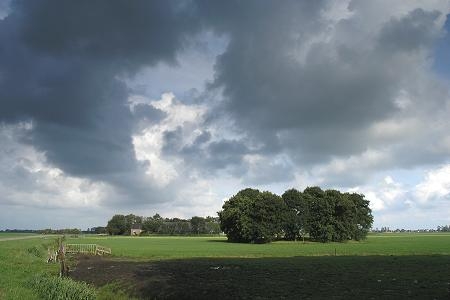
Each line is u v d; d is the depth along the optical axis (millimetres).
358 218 164625
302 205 160875
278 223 154750
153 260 76375
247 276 49719
